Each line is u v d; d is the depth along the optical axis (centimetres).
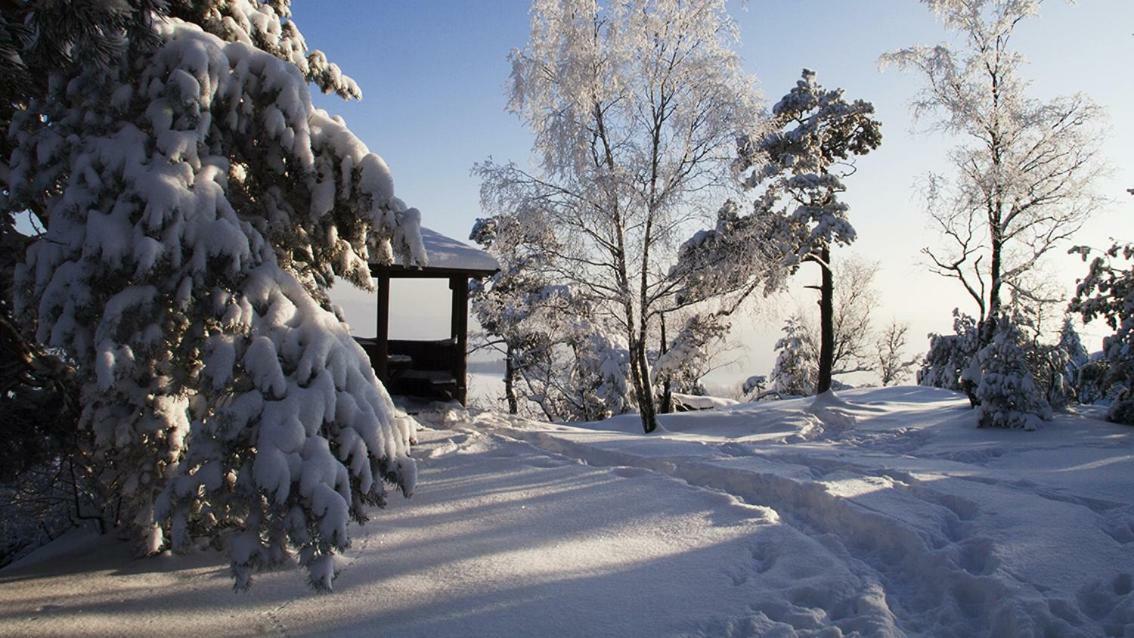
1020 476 945
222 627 488
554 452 1162
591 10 1644
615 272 1702
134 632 481
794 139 2300
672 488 836
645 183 1638
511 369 2750
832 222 2250
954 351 2933
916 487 838
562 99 1648
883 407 1984
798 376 3706
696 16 1617
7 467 681
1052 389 1645
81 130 545
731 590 529
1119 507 759
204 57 537
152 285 505
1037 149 1872
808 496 812
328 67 787
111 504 711
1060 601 499
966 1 1866
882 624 467
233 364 512
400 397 1547
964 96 1875
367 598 529
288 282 554
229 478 502
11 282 617
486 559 605
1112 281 1602
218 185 533
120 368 499
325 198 602
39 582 580
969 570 591
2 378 669
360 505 525
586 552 619
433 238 1622
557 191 1642
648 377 1716
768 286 1878
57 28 486
